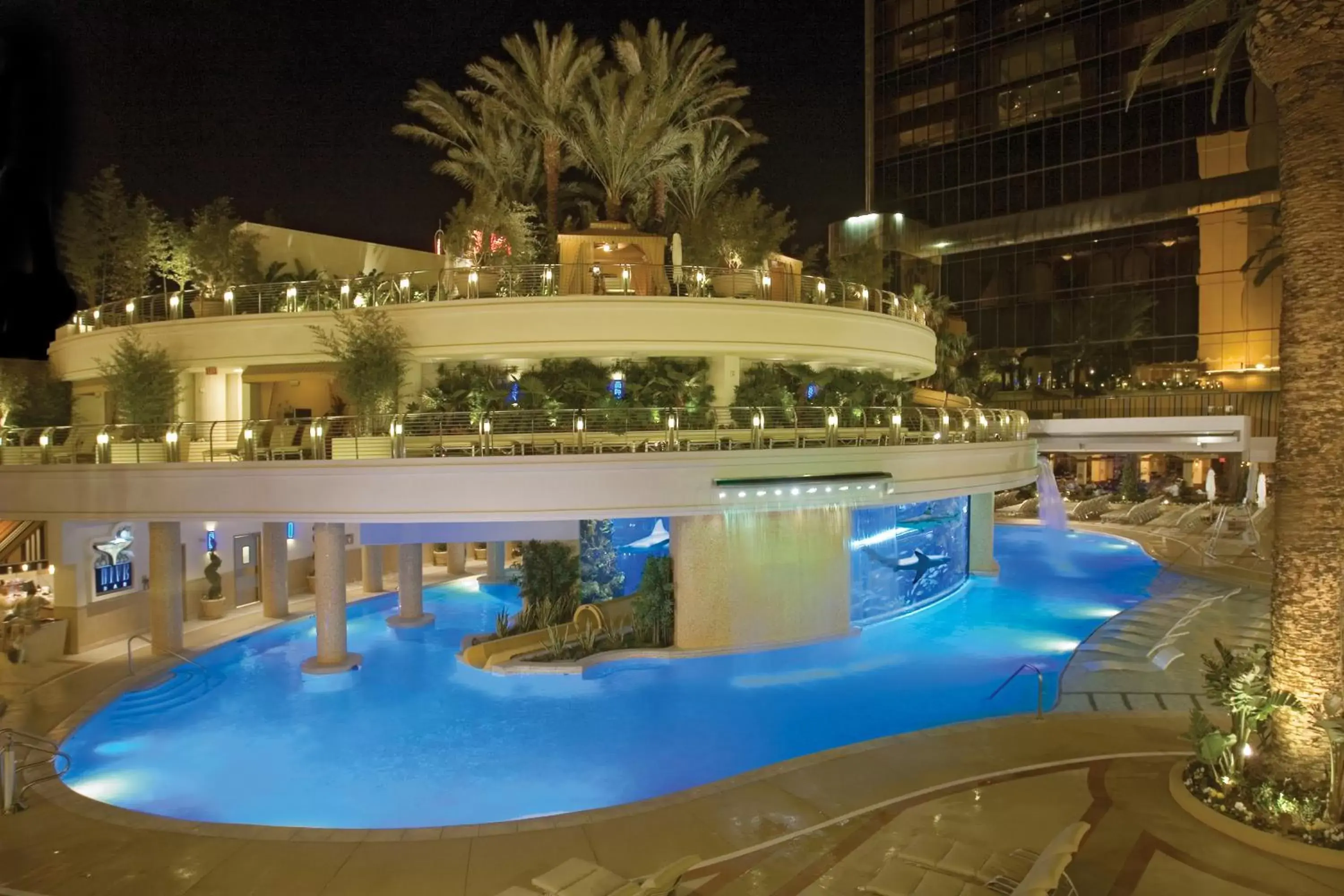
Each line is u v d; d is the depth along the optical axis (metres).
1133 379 50.03
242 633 21.11
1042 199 52.97
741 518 18.41
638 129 28.38
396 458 17.17
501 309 20.30
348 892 8.19
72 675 17.48
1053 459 53.59
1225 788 9.35
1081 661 17.05
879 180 59.69
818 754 11.52
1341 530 8.98
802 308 22.08
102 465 18.59
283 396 24.50
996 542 35.38
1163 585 25.50
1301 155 9.11
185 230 27.77
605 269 23.88
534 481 16.83
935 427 23.88
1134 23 49.81
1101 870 8.09
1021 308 54.22
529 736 14.19
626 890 7.51
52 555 19.16
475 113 33.56
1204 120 47.47
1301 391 9.16
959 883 7.73
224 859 8.94
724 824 9.47
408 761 13.27
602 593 21.48
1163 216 48.72
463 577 29.55
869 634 20.42
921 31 58.00
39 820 10.10
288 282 24.02
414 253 29.45
